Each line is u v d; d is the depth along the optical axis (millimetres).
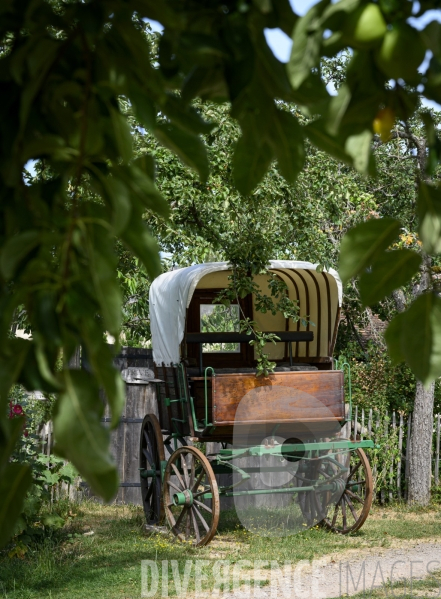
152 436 9617
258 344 7766
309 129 1062
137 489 11461
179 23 956
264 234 8273
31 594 6211
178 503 8195
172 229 8844
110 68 1017
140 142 8586
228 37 1034
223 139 8164
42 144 954
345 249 955
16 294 855
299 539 8508
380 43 867
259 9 1012
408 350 919
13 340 866
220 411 7684
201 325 9180
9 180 967
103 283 851
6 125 1029
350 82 917
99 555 7652
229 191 8203
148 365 12086
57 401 829
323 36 873
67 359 846
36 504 7809
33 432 9109
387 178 13633
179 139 1178
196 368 8586
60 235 894
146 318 16078
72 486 10938
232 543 8352
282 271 8930
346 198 9633
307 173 8805
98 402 842
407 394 11875
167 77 1144
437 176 8883
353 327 14086
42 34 962
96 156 1057
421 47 854
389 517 10281
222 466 8664
